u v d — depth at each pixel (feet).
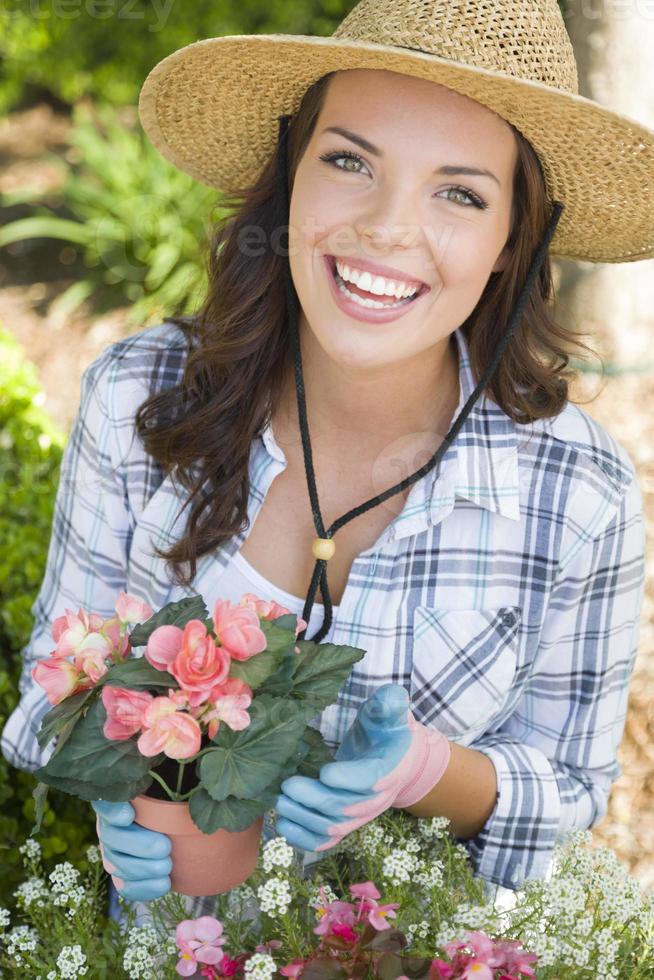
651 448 10.62
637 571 4.97
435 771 4.15
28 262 17.04
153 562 5.07
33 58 18.78
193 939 3.69
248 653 3.44
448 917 4.00
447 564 4.77
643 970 4.17
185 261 15.74
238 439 4.78
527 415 4.81
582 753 5.12
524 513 4.81
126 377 5.16
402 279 4.12
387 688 3.95
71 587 5.37
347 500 4.83
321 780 3.71
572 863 4.25
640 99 10.12
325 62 4.14
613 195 4.56
